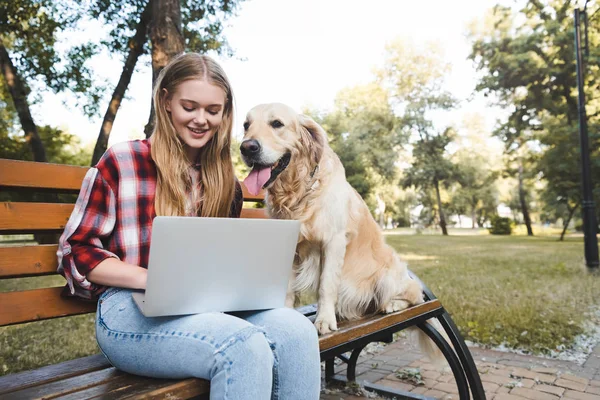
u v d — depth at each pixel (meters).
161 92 1.68
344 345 1.77
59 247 1.51
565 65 19.39
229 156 1.86
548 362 3.34
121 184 1.59
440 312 2.43
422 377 3.06
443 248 15.16
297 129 2.31
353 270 2.48
